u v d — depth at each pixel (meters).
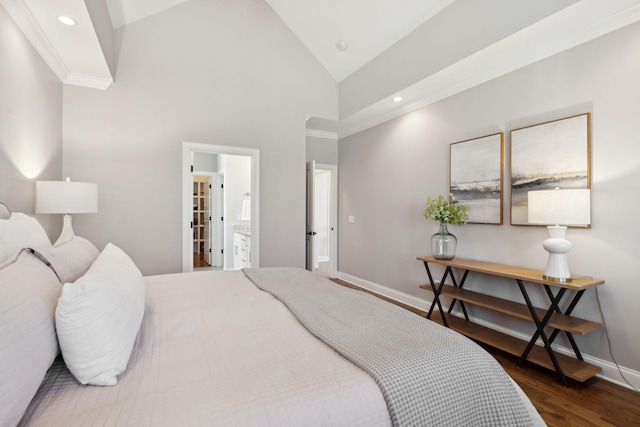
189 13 3.59
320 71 4.36
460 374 1.04
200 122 3.64
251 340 1.21
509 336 2.67
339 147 5.27
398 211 4.03
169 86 3.49
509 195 2.76
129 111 3.30
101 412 0.77
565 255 2.20
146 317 1.44
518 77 2.69
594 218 2.22
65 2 1.94
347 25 3.66
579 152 2.28
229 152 3.78
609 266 2.15
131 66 3.31
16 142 2.10
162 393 0.86
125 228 3.30
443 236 3.03
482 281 3.00
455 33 2.81
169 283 2.08
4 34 1.92
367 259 4.60
